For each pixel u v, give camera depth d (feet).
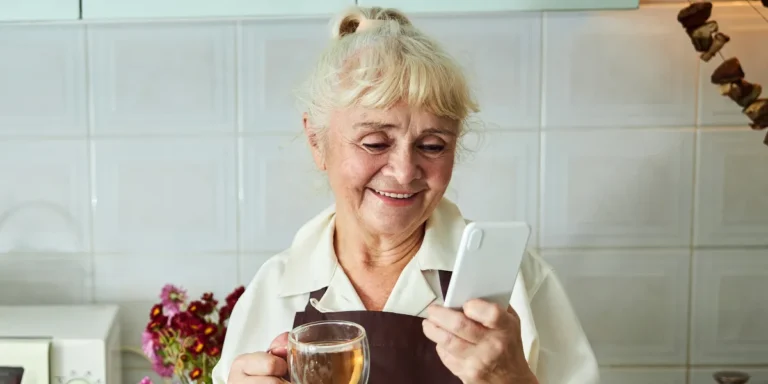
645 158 4.56
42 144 4.59
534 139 4.56
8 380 3.94
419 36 3.04
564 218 4.61
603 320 4.68
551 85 4.52
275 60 4.52
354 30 3.30
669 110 4.53
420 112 2.88
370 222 3.04
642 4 4.45
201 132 4.59
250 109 4.56
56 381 4.03
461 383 2.99
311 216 4.63
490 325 2.49
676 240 4.62
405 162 2.89
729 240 4.62
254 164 4.60
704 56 3.86
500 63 4.51
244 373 2.89
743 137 4.55
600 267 4.64
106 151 4.60
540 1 3.88
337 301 3.26
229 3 3.79
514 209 4.61
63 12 3.79
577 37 4.48
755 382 4.68
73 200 4.64
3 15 3.78
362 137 2.92
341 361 2.49
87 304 4.68
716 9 4.45
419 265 3.23
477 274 2.49
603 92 4.52
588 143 4.56
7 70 4.54
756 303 4.66
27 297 4.69
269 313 3.43
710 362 4.69
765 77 4.48
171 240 4.66
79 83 4.55
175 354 4.08
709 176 4.58
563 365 3.25
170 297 4.30
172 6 3.79
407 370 3.01
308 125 3.24
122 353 4.69
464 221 3.46
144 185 4.63
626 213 4.60
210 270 4.68
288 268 3.42
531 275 3.40
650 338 4.68
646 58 4.49
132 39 4.52
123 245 4.67
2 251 4.66
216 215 4.65
